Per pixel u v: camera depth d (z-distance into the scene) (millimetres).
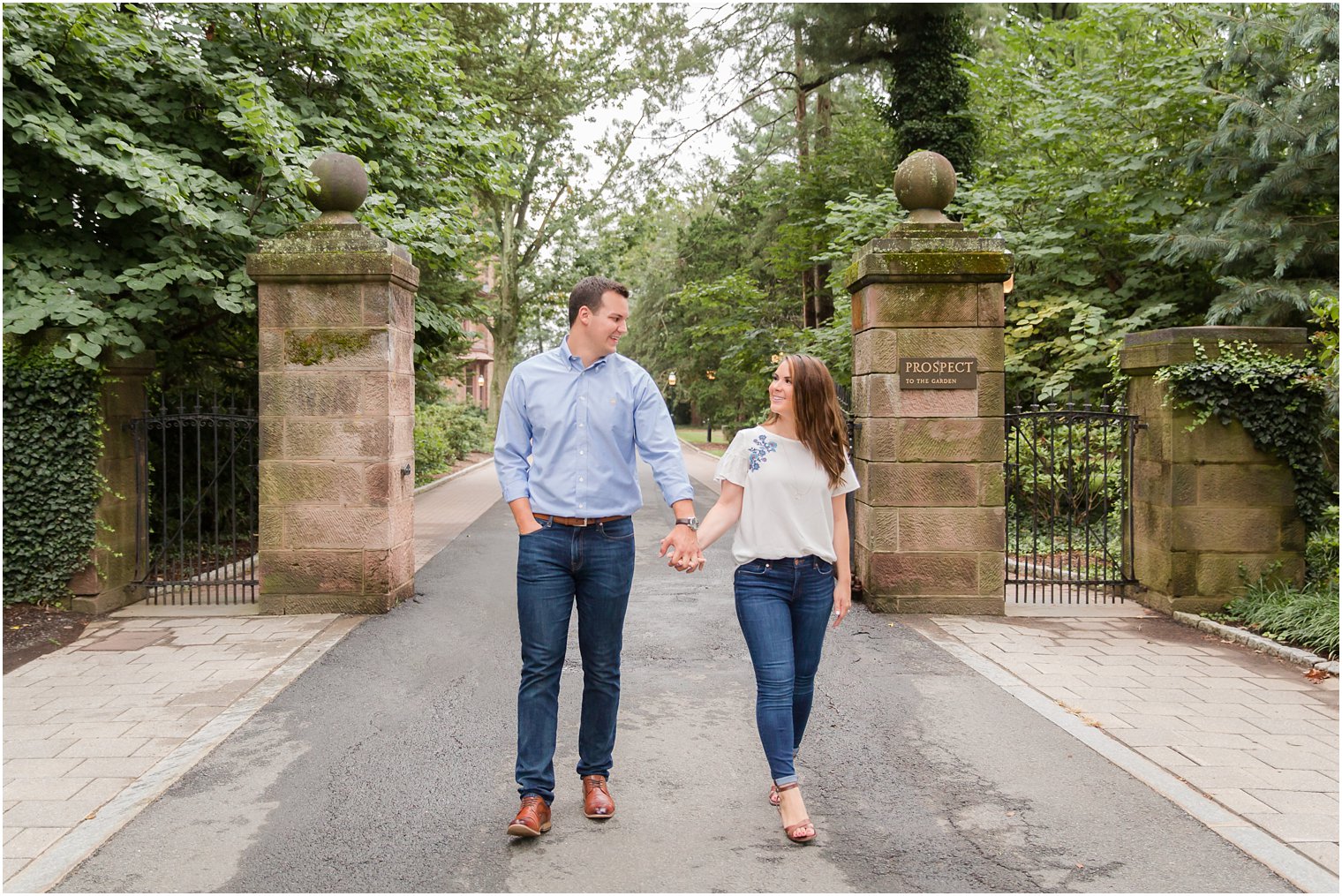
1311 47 8180
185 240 6926
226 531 9812
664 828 3174
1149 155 10172
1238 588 6570
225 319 8539
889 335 6625
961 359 6617
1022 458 10234
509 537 10719
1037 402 10188
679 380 35406
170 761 3789
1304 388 6535
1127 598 7309
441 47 9195
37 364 6484
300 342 6547
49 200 6797
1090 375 10258
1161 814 3285
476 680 4949
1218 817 3258
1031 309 10945
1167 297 10594
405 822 3215
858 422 7094
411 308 7195
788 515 3162
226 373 9812
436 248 8547
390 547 6621
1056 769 3713
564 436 3133
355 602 6570
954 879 2816
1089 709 4488
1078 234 11125
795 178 17047
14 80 6520
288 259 6457
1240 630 5965
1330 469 7066
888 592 6656
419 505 14508
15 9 6262
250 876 2826
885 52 14758
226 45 7758
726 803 3393
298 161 6824
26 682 4910
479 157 9922
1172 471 6602
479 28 17953
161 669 5160
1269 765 3744
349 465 6570
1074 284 10898
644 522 12164
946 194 6715
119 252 7117
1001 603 6645
